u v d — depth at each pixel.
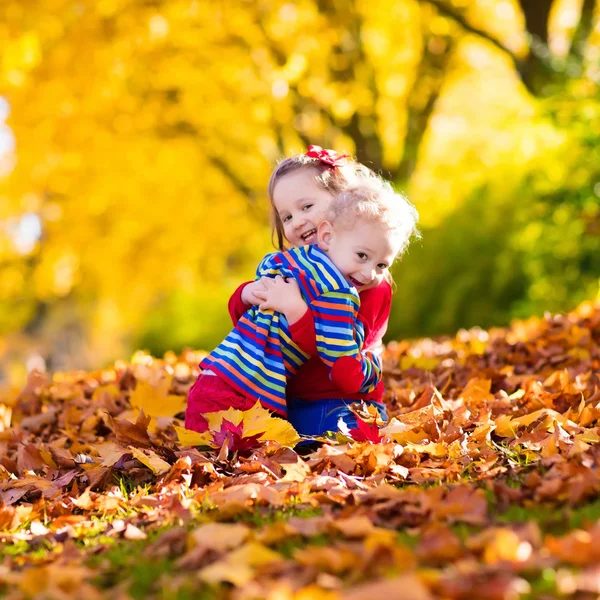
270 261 3.50
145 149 17.28
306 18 14.68
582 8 11.70
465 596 1.63
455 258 12.36
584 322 5.62
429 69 15.99
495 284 11.82
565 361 4.76
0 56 14.20
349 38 15.25
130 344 21.47
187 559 2.09
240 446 3.23
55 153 16.98
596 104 9.83
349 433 3.24
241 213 19.02
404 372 5.06
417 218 3.52
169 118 16.20
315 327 3.26
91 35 14.43
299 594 1.66
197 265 20.06
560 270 10.61
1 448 4.02
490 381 4.18
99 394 4.99
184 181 18.45
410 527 2.29
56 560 2.26
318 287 3.28
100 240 19.16
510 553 1.83
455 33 15.18
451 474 2.80
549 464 2.74
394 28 15.52
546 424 3.29
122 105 15.87
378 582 1.69
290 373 3.43
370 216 3.27
